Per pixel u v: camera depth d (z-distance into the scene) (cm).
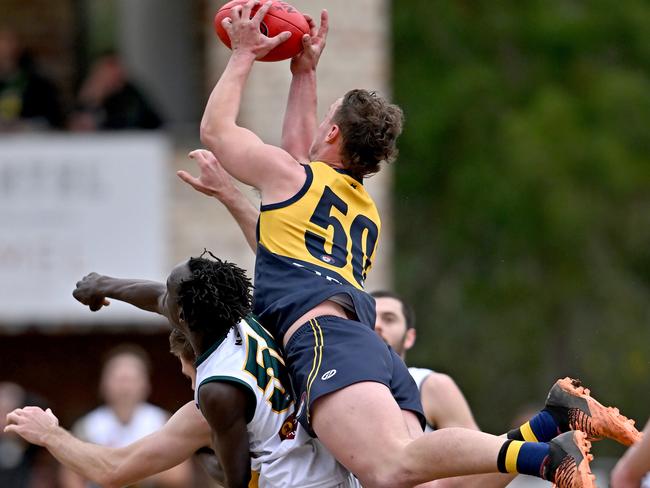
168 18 5503
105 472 2297
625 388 8162
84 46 5853
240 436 2056
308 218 2120
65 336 4919
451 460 1927
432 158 7906
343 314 2103
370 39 4669
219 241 4519
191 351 2203
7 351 4922
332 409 2014
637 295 8156
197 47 5494
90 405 4931
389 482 1967
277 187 2128
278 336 2116
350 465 2002
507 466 1895
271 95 4569
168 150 4516
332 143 2175
